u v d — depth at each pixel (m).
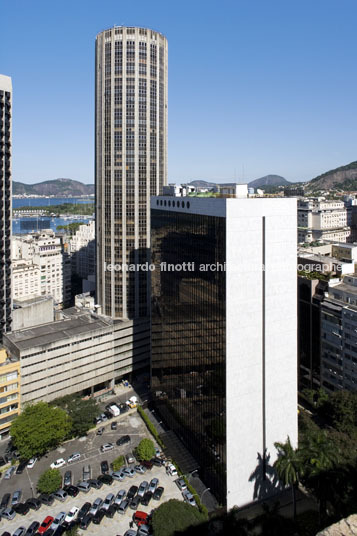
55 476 117.38
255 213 104.75
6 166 179.12
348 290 152.75
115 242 197.88
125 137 191.50
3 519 109.31
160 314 155.50
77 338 164.62
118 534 104.38
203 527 96.75
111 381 182.50
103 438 147.38
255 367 109.19
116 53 189.00
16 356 150.38
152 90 193.88
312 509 107.81
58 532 104.06
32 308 196.12
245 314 106.12
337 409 134.00
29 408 139.75
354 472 95.38
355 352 143.38
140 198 194.88
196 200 117.38
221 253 103.88
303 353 170.12
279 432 114.25
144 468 129.12
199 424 123.44
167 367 150.62
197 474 125.44
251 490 110.81
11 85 178.25
